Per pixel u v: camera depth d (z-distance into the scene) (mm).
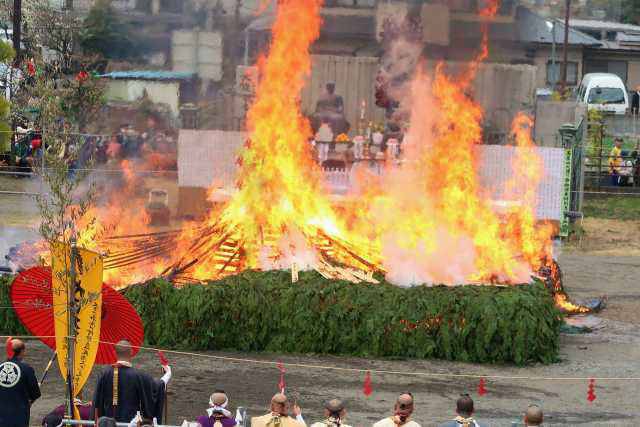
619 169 54406
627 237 44781
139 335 18172
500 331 24766
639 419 20875
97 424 15852
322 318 25094
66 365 17328
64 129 23172
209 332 25156
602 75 70562
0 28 65938
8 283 25781
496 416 20797
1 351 24625
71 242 17438
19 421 17141
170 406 20797
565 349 26578
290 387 22438
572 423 20484
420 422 20234
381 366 24250
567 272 37438
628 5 93125
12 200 44656
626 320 30094
